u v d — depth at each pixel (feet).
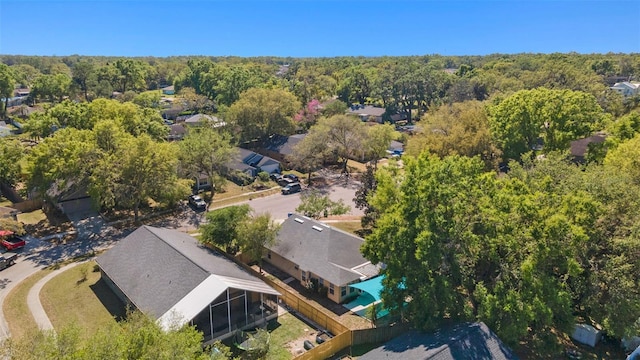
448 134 192.75
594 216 89.92
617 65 552.41
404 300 93.20
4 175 186.80
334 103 347.15
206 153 207.10
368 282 113.19
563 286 88.99
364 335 95.96
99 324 102.58
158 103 433.89
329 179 240.12
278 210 187.62
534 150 208.64
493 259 89.35
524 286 85.76
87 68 463.42
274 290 108.37
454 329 85.10
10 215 156.35
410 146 192.44
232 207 138.31
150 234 126.82
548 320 81.56
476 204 93.76
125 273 113.91
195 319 93.35
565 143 189.78
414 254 88.74
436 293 87.66
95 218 173.78
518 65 573.33
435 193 90.48
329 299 117.60
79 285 121.49
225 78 408.87
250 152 260.01
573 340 99.45
